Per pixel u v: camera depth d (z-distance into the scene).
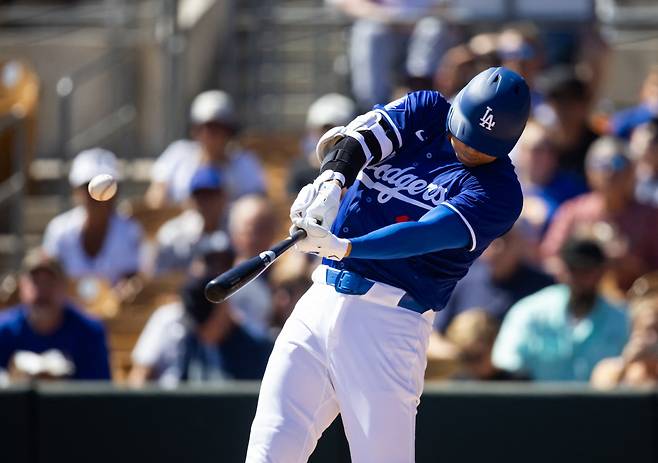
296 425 12.66
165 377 21.06
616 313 21.27
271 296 22.62
